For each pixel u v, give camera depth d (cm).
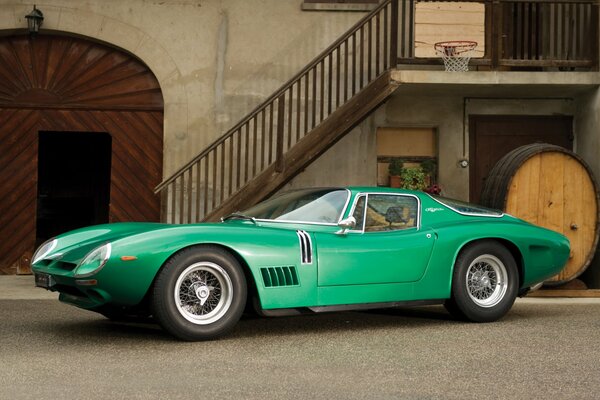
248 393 391
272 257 554
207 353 499
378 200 622
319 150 979
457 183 1138
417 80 1009
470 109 1141
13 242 1108
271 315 557
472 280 652
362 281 590
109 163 1559
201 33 1118
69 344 530
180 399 377
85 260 518
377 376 435
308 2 1130
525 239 669
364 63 1134
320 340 557
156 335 570
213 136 1113
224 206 945
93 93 1126
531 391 402
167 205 1103
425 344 541
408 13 1140
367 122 1127
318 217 603
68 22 1098
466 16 1045
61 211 1576
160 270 526
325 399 380
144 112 1133
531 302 846
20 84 1115
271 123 982
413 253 612
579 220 946
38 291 883
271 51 1127
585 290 923
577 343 548
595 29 1051
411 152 1147
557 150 937
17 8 1086
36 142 1116
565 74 1031
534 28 1166
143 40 1111
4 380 416
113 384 408
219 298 547
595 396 392
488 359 487
